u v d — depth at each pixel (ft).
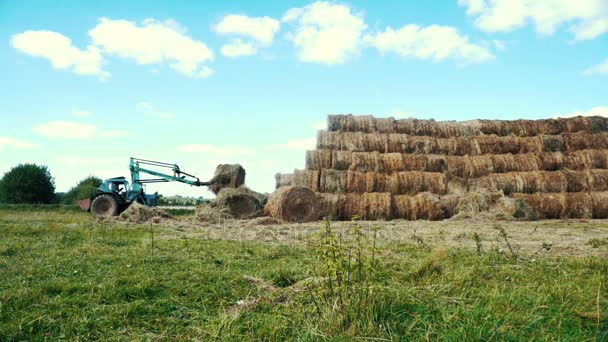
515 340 13.12
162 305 17.94
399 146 71.56
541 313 15.33
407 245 32.04
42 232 39.93
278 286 20.86
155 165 77.10
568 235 40.19
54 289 19.62
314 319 14.92
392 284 19.06
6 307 16.83
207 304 18.07
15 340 14.42
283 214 59.98
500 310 15.47
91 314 16.61
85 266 24.31
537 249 30.45
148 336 14.80
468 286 19.19
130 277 21.45
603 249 30.37
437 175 66.33
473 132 76.89
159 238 37.55
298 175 65.82
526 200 64.85
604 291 18.45
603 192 65.98
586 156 70.74
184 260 26.40
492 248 28.04
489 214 58.54
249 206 65.57
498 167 69.36
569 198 64.69
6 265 24.39
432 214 60.95
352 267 16.69
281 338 14.14
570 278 20.80
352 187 64.75
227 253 29.19
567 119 78.28
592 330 14.23
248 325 15.23
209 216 61.16
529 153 71.92
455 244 33.60
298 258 27.71
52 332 15.03
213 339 14.37
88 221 55.93
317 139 70.79
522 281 20.45
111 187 74.18
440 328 13.96
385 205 61.31
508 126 77.61
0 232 38.75
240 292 19.63
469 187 66.28
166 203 109.60
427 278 20.57
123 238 36.94
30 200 95.45
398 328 14.32
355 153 68.49
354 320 14.39
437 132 76.64
